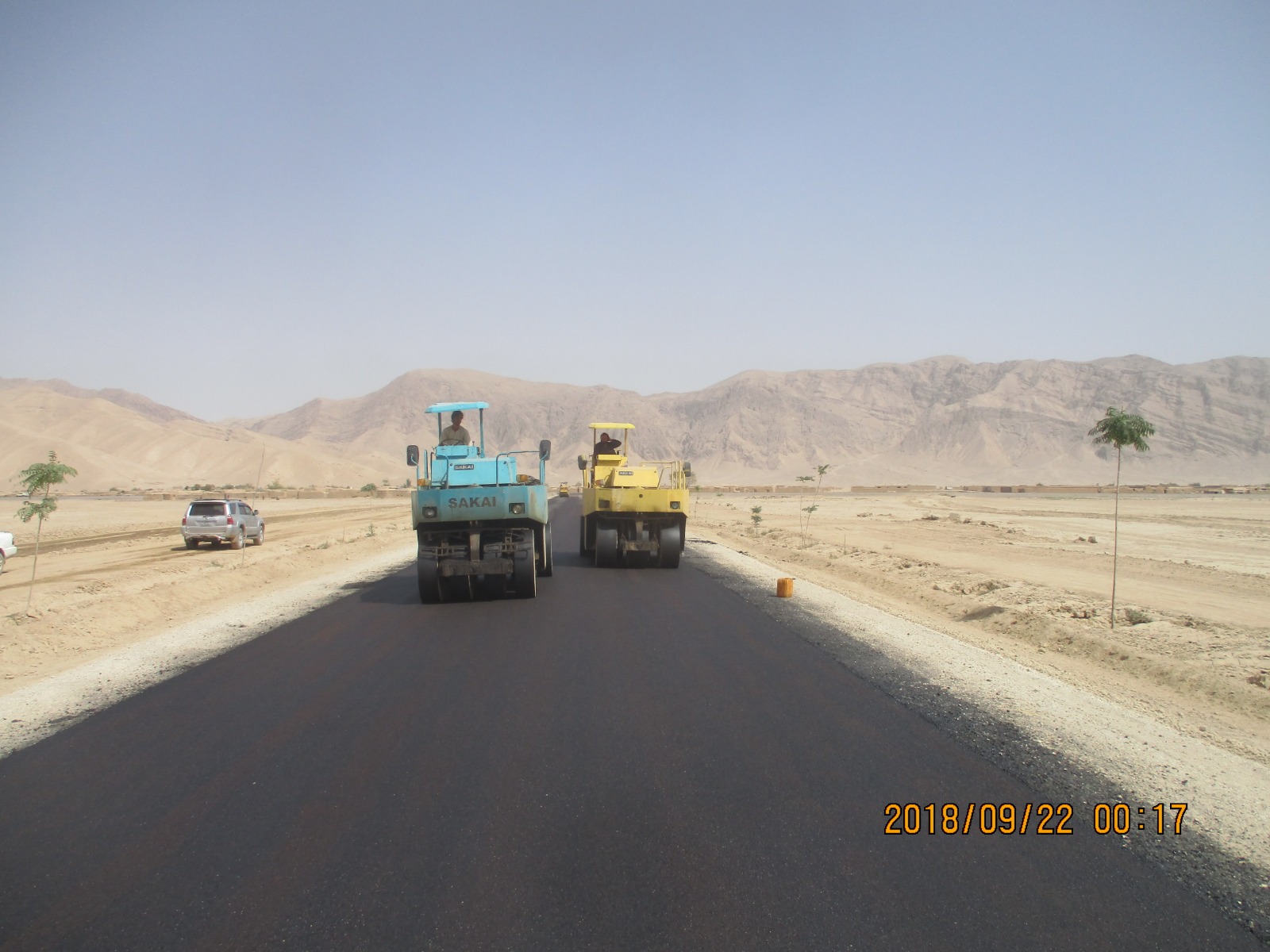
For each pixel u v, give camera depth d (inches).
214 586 728.3
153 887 185.8
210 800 235.3
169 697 354.6
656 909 172.6
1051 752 276.7
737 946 158.9
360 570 877.8
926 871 191.5
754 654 420.5
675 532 823.7
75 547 1267.2
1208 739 305.3
